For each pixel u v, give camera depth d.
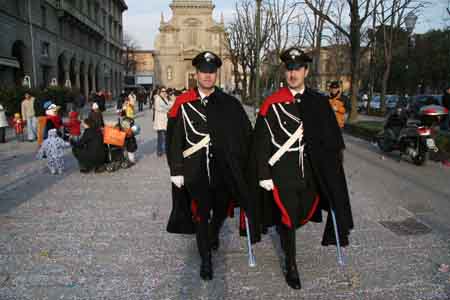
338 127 3.19
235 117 3.29
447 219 4.80
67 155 9.80
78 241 4.10
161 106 9.52
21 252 3.80
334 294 3.06
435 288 3.14
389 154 9.80
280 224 3.31
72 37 38.16
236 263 3.61
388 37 22.58
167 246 3.99
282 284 3.21
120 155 7.95
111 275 3.36
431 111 7.91
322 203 3.45
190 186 3.26
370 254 3.80
